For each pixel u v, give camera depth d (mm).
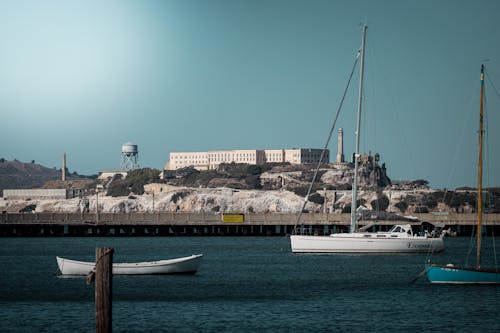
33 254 156625
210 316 77250
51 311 79875
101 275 52594
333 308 81688
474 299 85938
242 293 92500
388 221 174750
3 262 136500
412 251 138125
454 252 159500
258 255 151500
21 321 74625
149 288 96000
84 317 76625
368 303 84750
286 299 87875
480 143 94250
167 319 75750
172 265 109562
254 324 73312
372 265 124188
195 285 99375
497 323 73875
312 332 70062
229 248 176625
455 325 72938
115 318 76125
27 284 100938
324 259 135375
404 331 70500
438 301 85000
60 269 109188
